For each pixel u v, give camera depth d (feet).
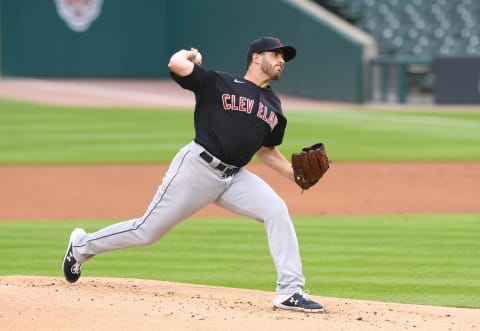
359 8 396.57
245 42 371.97
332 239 118.83
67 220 136.77
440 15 396.37
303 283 75.41
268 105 75.72
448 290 91.20
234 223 131.13
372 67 334.44
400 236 120.98
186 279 95.66
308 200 156.56
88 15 417.90
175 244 115.24
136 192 165.17
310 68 352.28
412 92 337.93
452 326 70.38
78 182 175.94
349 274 98.48
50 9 412.57
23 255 107.86
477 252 110.52
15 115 291.38
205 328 65.67
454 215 139.74
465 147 226.17
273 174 187.42
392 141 236.43
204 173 75.15
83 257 81.00
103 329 65.00
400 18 394.52
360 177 182.80
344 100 337.11
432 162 203.00
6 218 138.92
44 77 415.85
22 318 66.95
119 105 328.70
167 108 320.91
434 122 279.90
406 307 79.46
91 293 77.10
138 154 212.43
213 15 395.96
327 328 67.31
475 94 327.47
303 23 352.49
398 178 181.78
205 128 74.74
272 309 74.79
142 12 426.51
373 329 67.77
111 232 79.15
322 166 77.10
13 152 214.69
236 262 104.68
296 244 75.92
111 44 423.23
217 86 74.38
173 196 75.97
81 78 420.77
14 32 411.95
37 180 177.99
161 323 66.69
